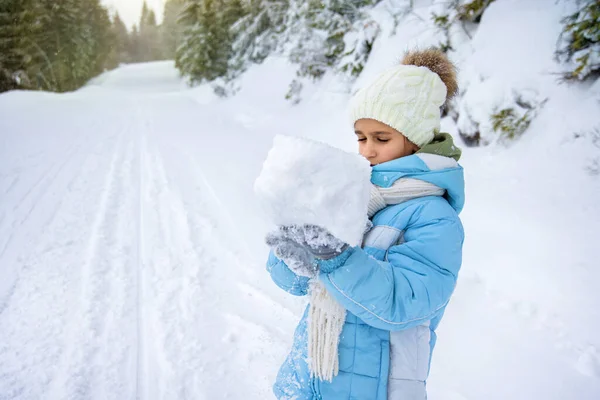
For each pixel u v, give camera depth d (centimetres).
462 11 579
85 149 737
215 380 210
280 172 71
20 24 2408
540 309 232
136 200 466
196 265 319
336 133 736
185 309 265
